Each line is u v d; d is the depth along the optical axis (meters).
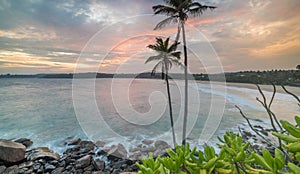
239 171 0.94
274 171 0.71
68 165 6.10
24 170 5.62
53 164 6.13
